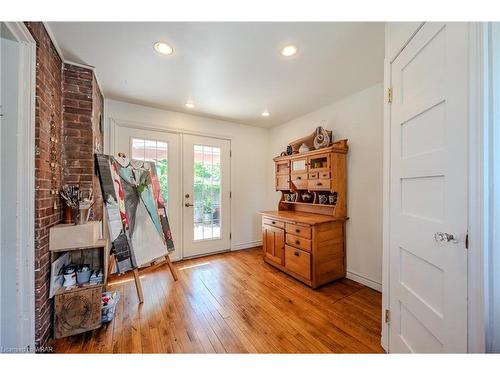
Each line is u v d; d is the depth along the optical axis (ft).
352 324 5.82
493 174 2.52
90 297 5.42
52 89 5.36
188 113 10.96
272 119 11.97
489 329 2.52
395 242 4.30
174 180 10.77
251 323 5.83
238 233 12.90
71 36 5.18
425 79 3.42
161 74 7.06
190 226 11.25
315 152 9.29
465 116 2.67
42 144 4.67
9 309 4.10
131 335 5.32
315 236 7.93
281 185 11.48
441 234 2.93
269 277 8.87
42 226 4.69
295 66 6.59
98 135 7.77
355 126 8.57
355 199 8.61
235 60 6.25
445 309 2.97
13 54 4.15
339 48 5.70
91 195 6.51
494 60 2.53
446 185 2.95
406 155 3.93
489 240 2.51
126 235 7.02
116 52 5.85
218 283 8.30
